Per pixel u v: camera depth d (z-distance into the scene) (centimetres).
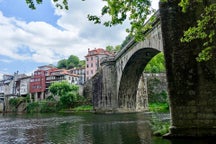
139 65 4697
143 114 4734
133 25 884
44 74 10700
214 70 1489
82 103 8075
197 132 1441
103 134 2028
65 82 8562
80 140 1772
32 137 2092
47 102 8719
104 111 5691
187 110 1498
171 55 1592
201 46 1528
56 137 2006
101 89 5900
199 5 1581
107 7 842
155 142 1413
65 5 793
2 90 13488
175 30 1609
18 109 9838
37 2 768
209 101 1469
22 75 12656
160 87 7525
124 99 5572
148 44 3077
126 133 1995
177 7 1634
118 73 5294
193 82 1519
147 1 834
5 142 1866
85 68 11300
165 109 6250
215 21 1041
